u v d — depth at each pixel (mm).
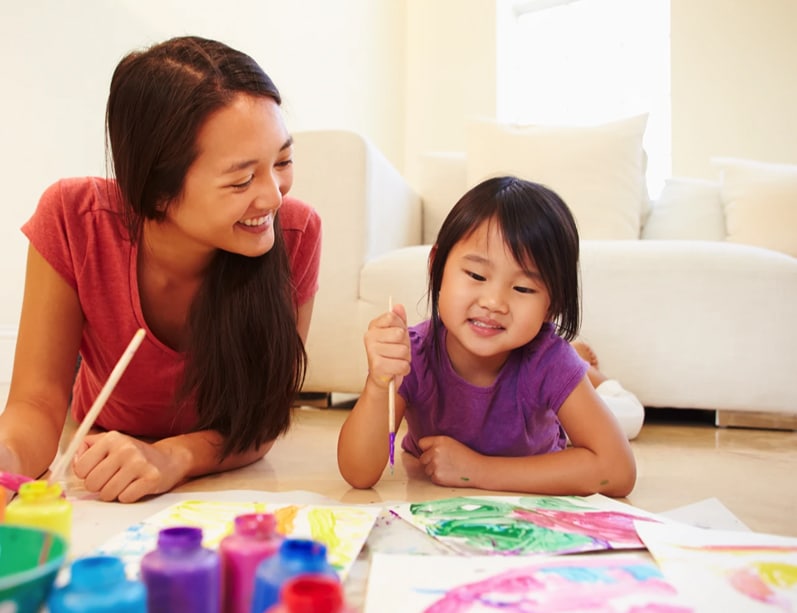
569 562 617
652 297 1678
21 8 1998
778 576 578
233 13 2611
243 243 862
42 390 943
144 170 825
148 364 1058
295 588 351
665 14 3273
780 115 2848
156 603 436
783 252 2072
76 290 997
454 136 3586
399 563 609
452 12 3578
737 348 1653
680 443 1461
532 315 932
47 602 403
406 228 2229
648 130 3312
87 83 2178
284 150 850
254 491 915
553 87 3561
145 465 849
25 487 594
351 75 3271
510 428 1055
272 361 1009
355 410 972
